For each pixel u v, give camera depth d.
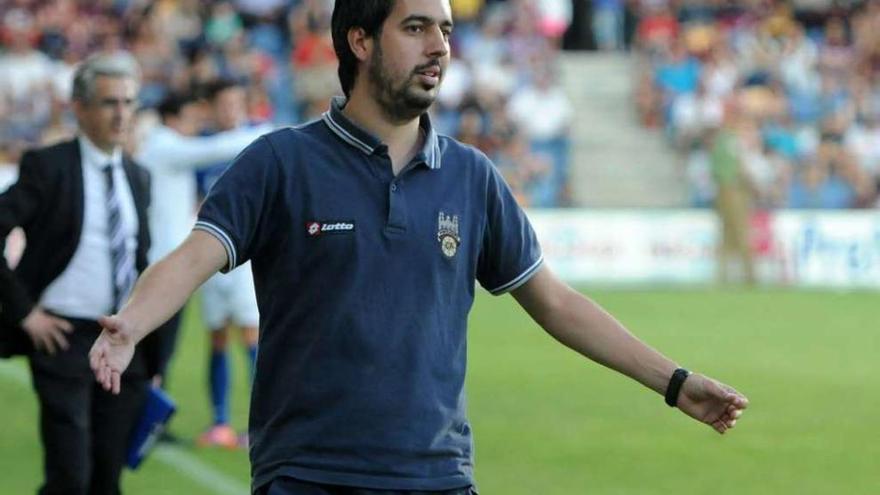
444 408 8.32
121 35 49.12
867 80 54.47
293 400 8.21
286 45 52.34
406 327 8.23
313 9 49.72
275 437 8.30
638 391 24.42
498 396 23.84
